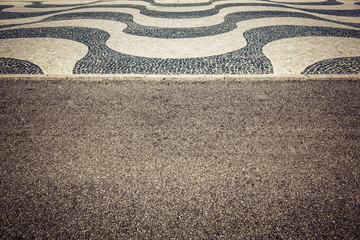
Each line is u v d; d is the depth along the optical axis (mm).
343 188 2752
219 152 3277
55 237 2340
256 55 6547
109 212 2549
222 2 14125
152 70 5750
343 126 3711
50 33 8875
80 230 2393
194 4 13758
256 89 4789
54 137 3605
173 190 2766
